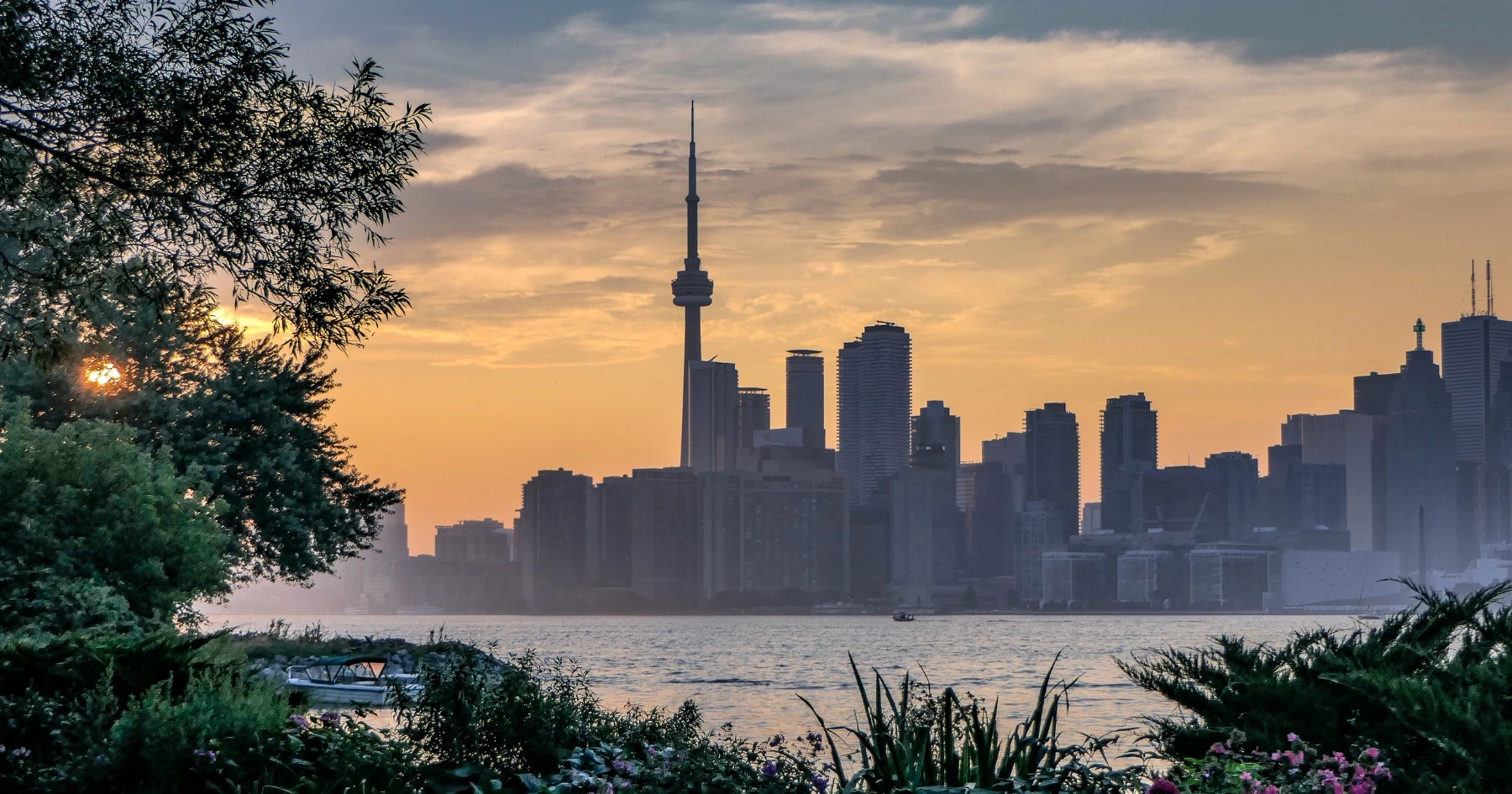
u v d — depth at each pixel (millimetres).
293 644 58719
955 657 163750
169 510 38719
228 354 54344
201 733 12633
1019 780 11180
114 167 17828
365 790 12250
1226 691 12414
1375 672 11695
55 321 20922
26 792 12070
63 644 14219
